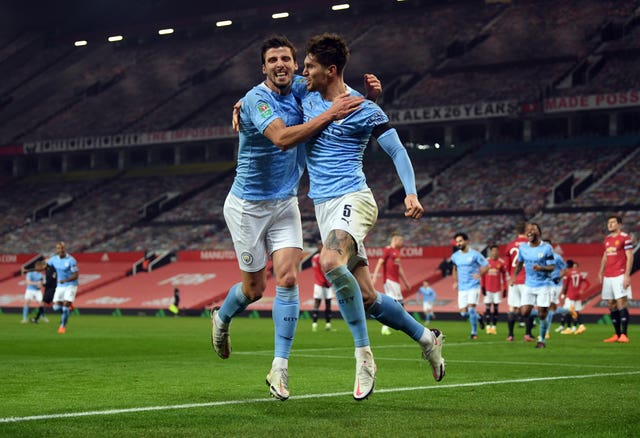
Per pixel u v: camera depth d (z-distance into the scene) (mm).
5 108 80312
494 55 62031
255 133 7641
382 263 24906
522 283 20406
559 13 63562
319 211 7676
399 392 8656
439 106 56719
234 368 12102
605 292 20531
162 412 7145
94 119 74625
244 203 7898
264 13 72250
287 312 7586
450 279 45406
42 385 9617
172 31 77375
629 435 5902
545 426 6359
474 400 8000
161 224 62188
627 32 58938
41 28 86500
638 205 47094
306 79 7883
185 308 46719
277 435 5930
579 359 14062
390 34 69375
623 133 55562
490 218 51156
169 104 72750
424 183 56094
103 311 49031
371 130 7598
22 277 59062
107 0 81938
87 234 63438
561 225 47656
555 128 58594
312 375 10930
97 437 5828
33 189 73125
